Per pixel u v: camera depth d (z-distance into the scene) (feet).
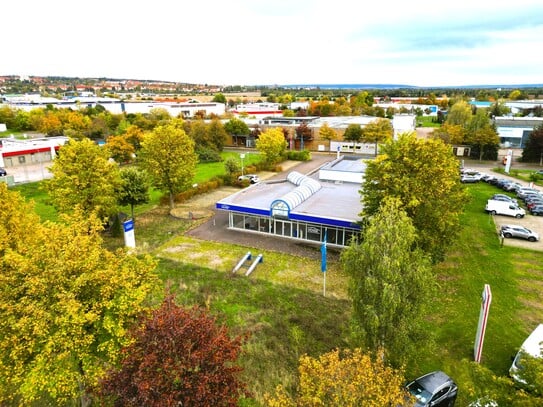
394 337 54.49
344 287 92.07
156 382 35.60
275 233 126.52
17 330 45.34
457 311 81.15
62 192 109.60
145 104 529.04
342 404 40.45
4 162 236.63
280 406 45.01
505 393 40.34
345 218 114.11
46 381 44.73
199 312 47.34
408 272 56.29
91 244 55.16
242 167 213.66
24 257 50.60
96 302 48.29
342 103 563.89
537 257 107.24
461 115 324.60
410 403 46.06
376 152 273.75
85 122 355.15
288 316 79.30
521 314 79.87
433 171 84.07
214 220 141.79
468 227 130.62
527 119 310.86
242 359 66.23
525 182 188.65
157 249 114.93
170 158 145.79
